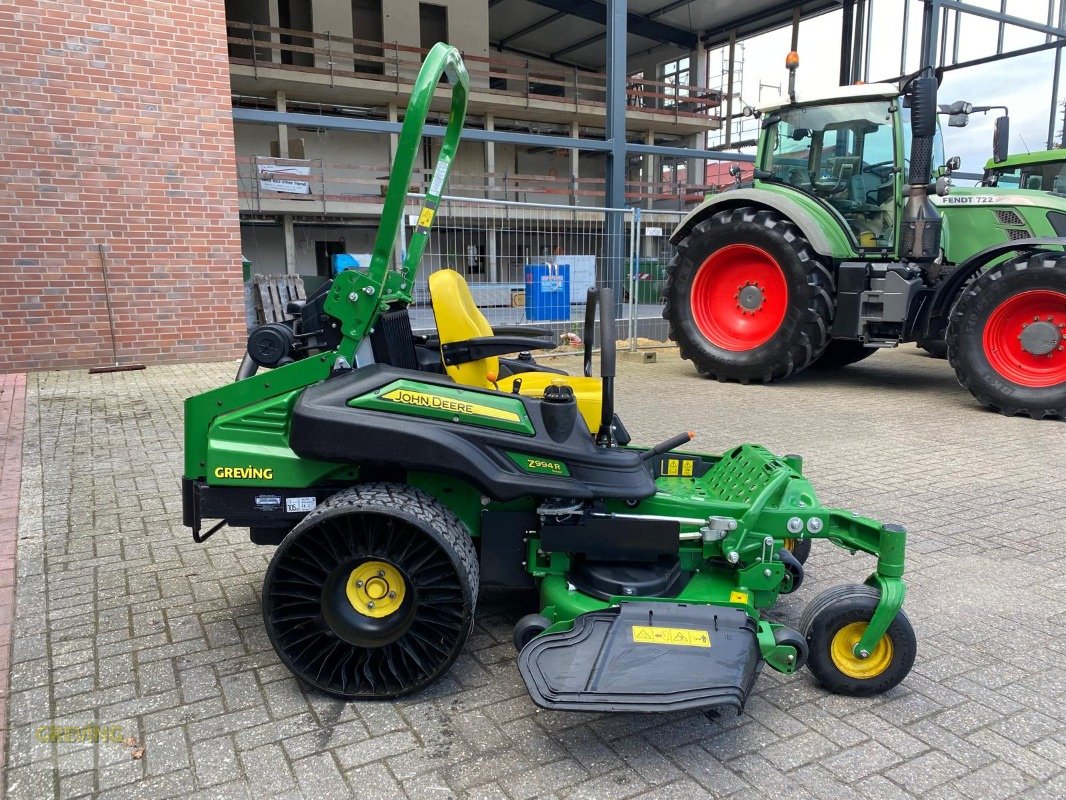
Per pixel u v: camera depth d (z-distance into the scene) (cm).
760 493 258
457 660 265
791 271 722
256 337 259
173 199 824
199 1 808
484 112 2078
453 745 217
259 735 221
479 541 269
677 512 258
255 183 1611
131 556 349
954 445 543
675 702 201
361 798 195
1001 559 350
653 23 2222
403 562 232
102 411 618
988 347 641
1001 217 723
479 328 307
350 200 1783
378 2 1939
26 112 746
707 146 2502
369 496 233
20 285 770
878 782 203
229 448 251
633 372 867
